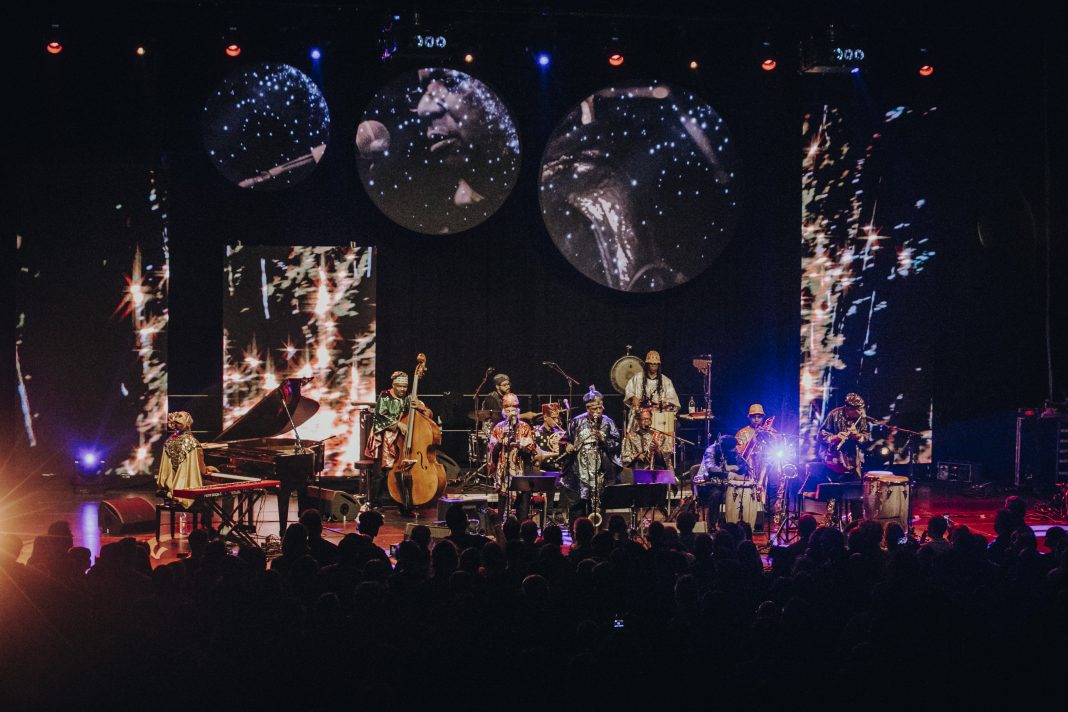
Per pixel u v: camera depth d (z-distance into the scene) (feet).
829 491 36.83
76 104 46.37
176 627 18.21
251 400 46.75
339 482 47.37
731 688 17.10
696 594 19.76
